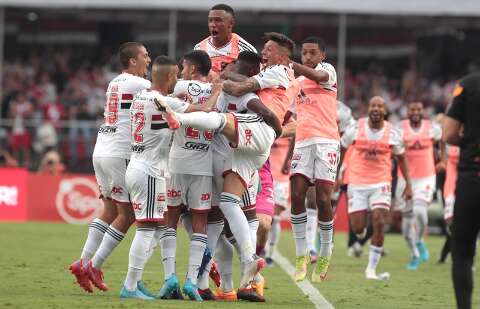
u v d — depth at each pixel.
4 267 32.88
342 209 62.09
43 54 88.44
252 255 25.02
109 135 26.19
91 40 89.25
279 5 72.56
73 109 73.81
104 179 26.31
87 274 25.67
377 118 37.19
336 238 56.38
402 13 72.81
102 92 81.56
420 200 42.34
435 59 88.12
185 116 23.88
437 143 44.50
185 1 72.00
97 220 26.67
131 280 25.14
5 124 69.56
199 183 25.44
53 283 28.53
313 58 29.94
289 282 31.83
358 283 32.41
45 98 79.88
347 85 85.25
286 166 33.62
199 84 25.77
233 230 25.09
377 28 87.75
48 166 63.56
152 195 24.73
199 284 26.06
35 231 51.38
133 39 89.00
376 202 36.34
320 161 29.72
